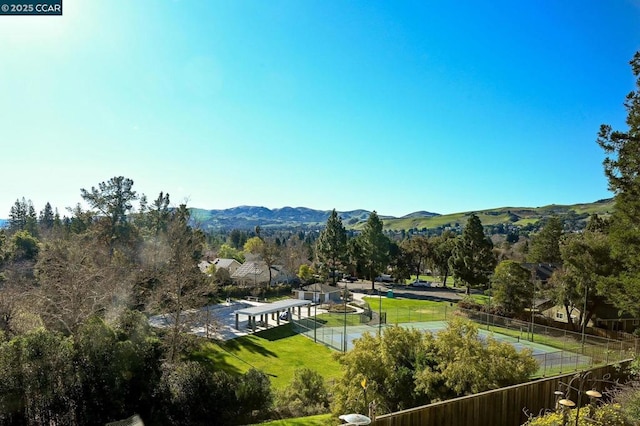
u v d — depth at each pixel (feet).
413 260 229.45
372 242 183.11
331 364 79.46
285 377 70.90
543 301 126.41
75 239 92.48
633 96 43.32
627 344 72.28
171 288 73.72
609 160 44.88
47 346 37.60
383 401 33.81
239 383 46.52
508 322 103.96
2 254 109.19
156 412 40.37
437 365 35.12
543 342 91.20
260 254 189.16
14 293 56.44
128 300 77.87
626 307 54.39
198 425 41.52
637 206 44.24
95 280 71.72
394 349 36.83
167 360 51.96
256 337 96.53
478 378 31.99
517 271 114.52
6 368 35.35
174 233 81.10
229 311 127.75
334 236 194.90
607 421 20.21
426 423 22.08
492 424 24.77
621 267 85.97
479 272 154.40
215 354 79.46
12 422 35.32
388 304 150.82
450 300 161.17
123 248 115.85
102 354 40.16
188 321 68.74
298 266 208.23
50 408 37.06
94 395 38.60
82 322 51.39
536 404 26.96
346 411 33.81
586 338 90.27
